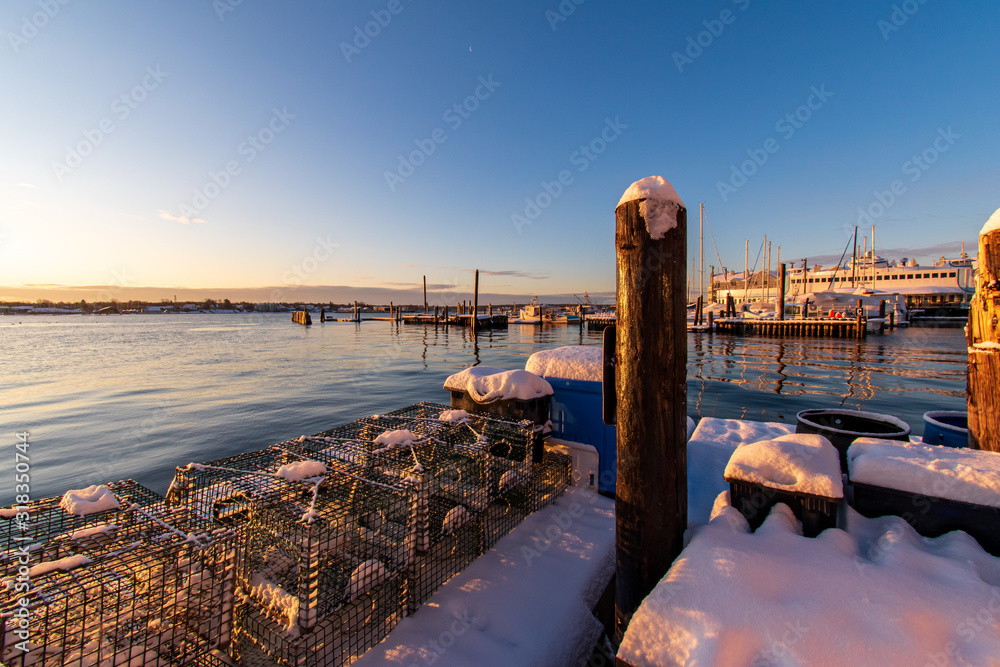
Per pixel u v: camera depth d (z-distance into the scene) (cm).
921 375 2056
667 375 212
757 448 241
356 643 216
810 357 2711
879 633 141
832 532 199
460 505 292
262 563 236
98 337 4694
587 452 393
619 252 219
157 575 188
